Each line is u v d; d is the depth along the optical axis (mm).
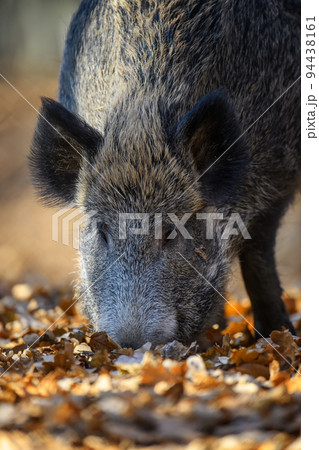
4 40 27766
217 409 4598
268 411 4645
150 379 5219
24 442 4305
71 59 8930
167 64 7406
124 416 4543
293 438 4473
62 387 5305
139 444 4316
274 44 8039
